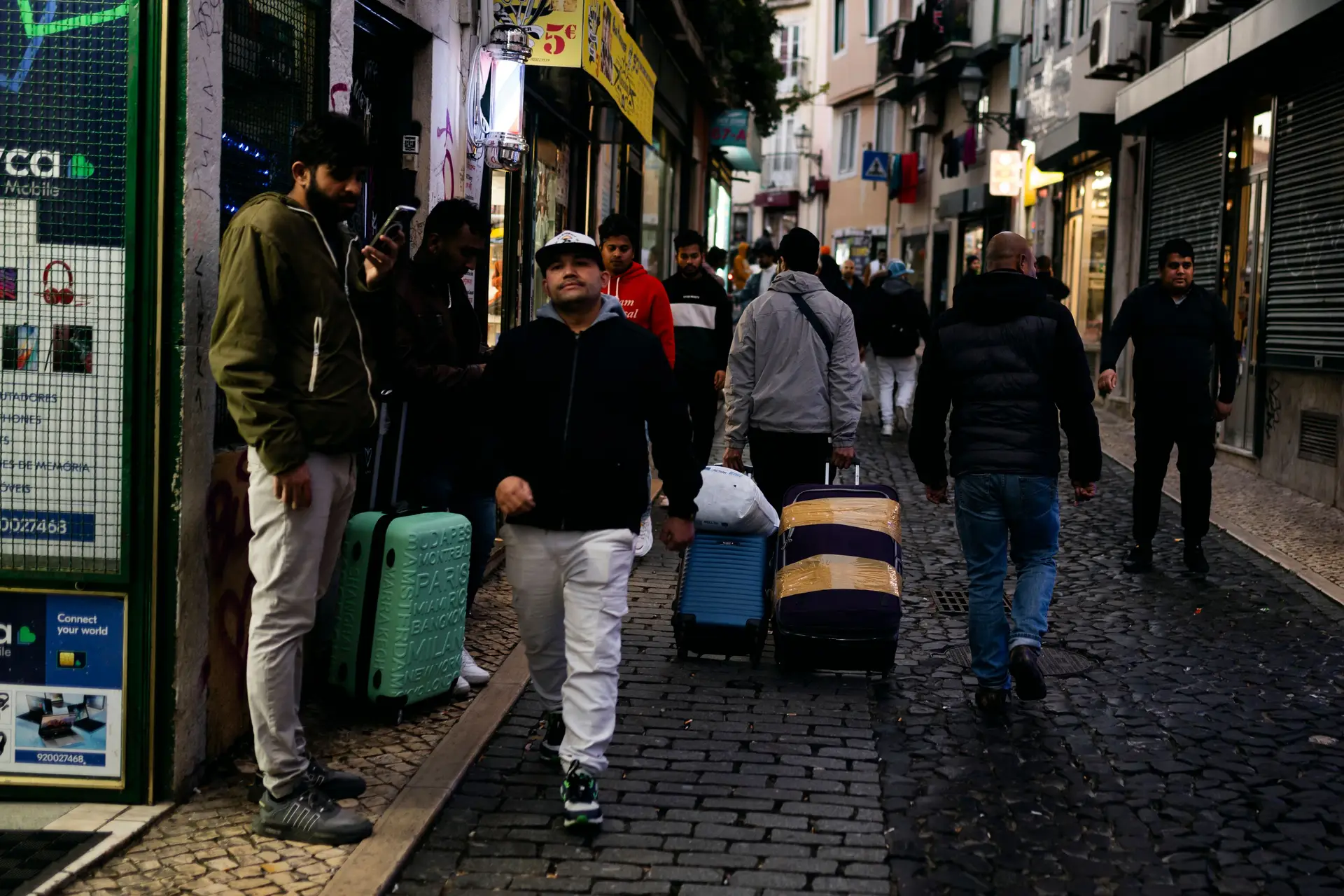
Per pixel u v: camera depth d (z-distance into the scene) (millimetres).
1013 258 5551
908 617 7023
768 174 49156
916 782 4688
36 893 3588
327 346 4039
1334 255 10484
